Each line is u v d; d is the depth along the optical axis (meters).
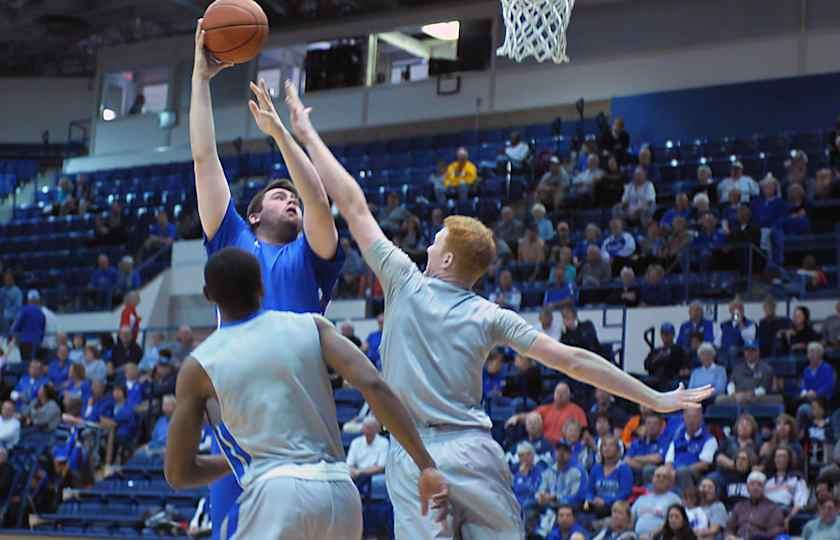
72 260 27.06
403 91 29.45
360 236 4.84
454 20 29.14
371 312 21.00
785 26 25.38
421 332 4.63
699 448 13.64
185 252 25.44
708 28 26.12
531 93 27.83
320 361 3.97
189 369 3.93
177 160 32.00
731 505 13.12
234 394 3.87
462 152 24.52
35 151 34.38
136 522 16.09
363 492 14.59
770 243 19.03
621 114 26.08
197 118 5.20
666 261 19.00
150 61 33.06
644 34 26.78
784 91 24.50
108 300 24.36
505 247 20.47
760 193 20.88
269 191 5.33
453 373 4.57
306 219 5.01
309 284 5.06
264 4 30.59
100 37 33.47
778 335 16.34
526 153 24.61
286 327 3.96
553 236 21.19
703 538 12.36
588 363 4.58
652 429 14.13
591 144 23.38
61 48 34.19
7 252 28.56
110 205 28.58
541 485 13.71
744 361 15.59
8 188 33.31
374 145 28.38
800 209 19.70
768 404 15.14
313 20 31.39
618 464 13.36
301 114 5.06
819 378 15.16
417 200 24.19
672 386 15.84
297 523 3.78
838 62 24.73
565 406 14.77
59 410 18.44
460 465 4.46
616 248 19.66
